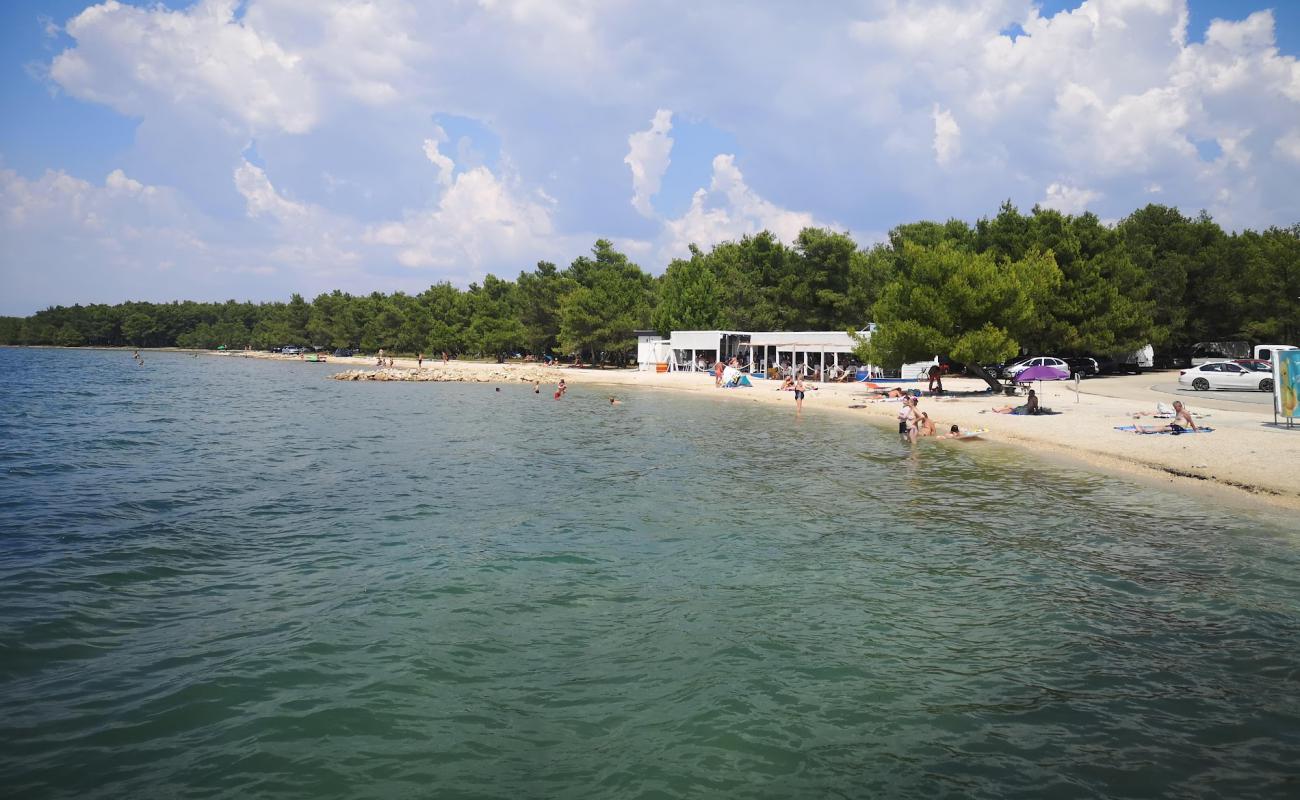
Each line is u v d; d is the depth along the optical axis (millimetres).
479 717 7902
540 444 30625
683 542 14961
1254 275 60969
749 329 86125
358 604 11359
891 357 47312
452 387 75625
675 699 8297
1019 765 6879
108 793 6457
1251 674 8703
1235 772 6668
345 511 17891
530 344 112062
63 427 36125
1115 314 55094
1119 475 21391
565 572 12961
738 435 33438
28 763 6906
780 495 19672
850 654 9469
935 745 7277
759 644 9805
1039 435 28969
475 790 6586
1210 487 19203
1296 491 17828
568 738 7492
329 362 144250
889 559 13672
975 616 10758
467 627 10422
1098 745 7199
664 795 6488
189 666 9109
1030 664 9109
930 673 8914
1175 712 7836
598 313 94438
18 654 9352
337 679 8773
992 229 62281
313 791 6555
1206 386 44031
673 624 10539
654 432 34906
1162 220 68188
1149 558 13391
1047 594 11625
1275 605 10914
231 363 139625
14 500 18844
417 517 17266
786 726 7688
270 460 26047
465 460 26188
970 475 22281
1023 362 55656
